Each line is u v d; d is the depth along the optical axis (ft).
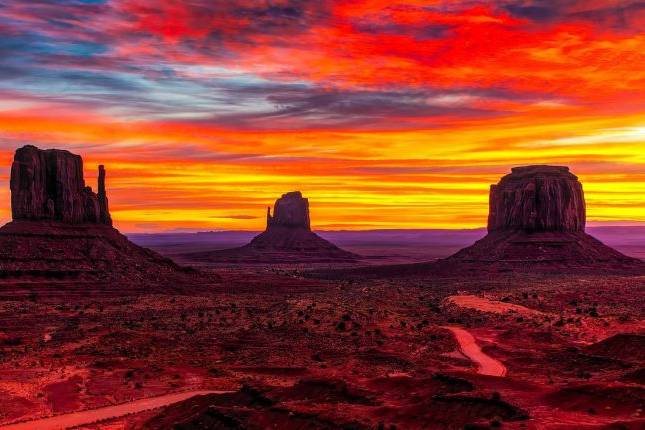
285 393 284.82
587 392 250.16
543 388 270.05
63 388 343.87
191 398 297.94
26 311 639.76
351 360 412.77
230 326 568.41
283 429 234.99
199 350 460.96
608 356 379.96
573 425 211.82
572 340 474.90
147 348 464.24
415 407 241.76
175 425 253.65
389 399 275.18
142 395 332.19
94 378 366.63
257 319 593.01
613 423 208.74
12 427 281.13
